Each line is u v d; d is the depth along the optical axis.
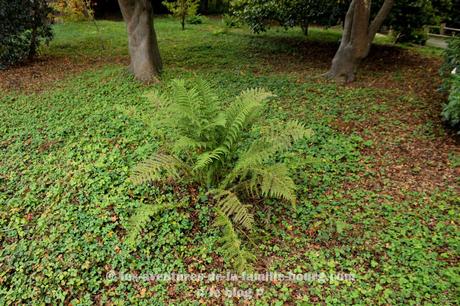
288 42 12.11
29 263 3.78
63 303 3.43
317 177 4.82
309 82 8.06
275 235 4.02
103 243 3.96
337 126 6.01
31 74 9.04
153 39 8.48
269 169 4.08
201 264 3.74
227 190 4.21
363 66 9.50
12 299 3.47
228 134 4.11
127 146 5.49
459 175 4.85
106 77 8.45
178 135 4.42
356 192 4.57
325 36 13.13
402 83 8.06
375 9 9.62
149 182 4.70
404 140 5.64
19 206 4.49
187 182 4.67
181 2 14.32
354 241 3.90
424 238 3.89
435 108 6.66
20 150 5.50
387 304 3.27
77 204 4.47
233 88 7.59
